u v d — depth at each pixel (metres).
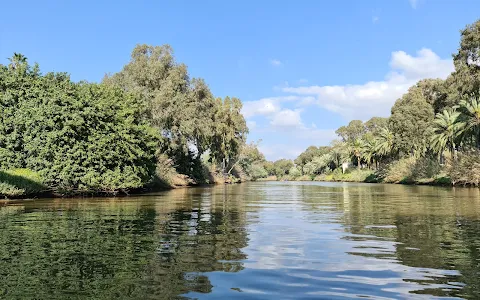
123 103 28.11
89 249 6.61
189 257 6.03
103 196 24.08
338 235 8.13
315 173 129.12
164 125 40.75
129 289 4.43
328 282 4.73
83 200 19.83
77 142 22.55
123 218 11.24
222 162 72.94
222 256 6.11
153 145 28.41
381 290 4.41
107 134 23.98
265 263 5.66
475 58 41.75
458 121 44.09
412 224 9.71
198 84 48.19
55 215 12.05
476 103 41.81
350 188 39.19
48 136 21.50
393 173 62.16
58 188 22.22
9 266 5.44
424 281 4.75
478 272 5.12
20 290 4.40
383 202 17.58
